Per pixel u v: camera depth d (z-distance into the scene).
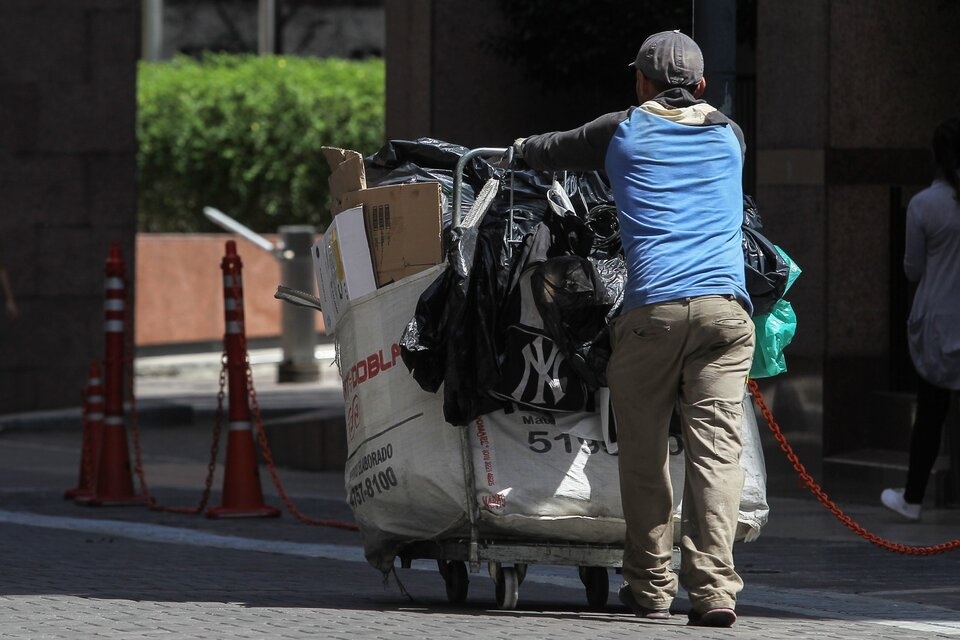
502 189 18.20
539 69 37.47
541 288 17.16
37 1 48.41
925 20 31.25
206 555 24.17
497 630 16.42
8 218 48.41
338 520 29.14
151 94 85.75
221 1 106.12
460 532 17.59
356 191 18.39
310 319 64.62
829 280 30.62
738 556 23.69
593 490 17.31
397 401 17.73
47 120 48.66
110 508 31.16
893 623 17.53
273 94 85.12
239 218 86.06
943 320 25.97
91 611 17.89
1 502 32.00
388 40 40.06
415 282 17.75
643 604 17.16
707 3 23.80
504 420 17.45
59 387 49.03
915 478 26.89
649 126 16.67
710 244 16.44
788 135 31.03
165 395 61.28
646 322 16.31
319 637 15.97
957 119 26.48
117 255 31.77
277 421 39.56
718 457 16.45
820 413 30.62
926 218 26.03
